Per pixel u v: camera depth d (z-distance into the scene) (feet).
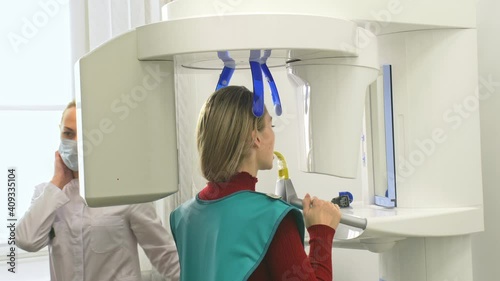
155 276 7.77
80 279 6.29
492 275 6.24
